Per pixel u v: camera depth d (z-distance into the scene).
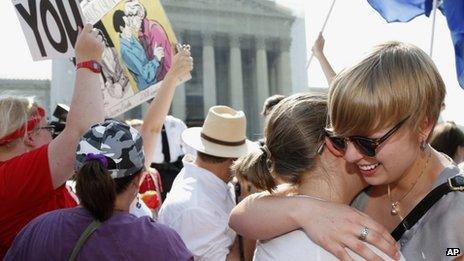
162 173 5.56
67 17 2.61
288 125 1.40
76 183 1.71
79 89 2.00
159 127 2.87
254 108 36.44
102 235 1.65
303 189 1.42
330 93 1.28
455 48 3.59
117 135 1.76
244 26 35.94
